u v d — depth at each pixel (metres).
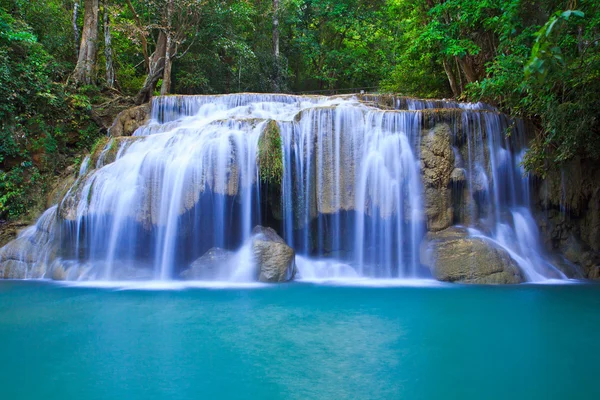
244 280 10.05
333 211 11.27
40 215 13.19
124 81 25.53
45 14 21.50
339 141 11.34
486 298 8.12
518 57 10.84
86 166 12.66
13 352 4.95
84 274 10.29
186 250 10.69
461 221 11.56
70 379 4.16
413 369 4.44
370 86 34.78
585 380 4.15
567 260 11.89
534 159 11.38
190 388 3.96
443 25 17.77
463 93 16.95
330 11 32.56
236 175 10.73
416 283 9.92
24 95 15.40
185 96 16.41
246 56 24.86
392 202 11.18
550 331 5.91
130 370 4.40
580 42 9.56
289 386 4.00
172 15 21.94
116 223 10.62
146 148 11.75
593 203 12.30
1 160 14.04
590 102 9.84
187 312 6.88
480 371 4.37
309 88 36.06
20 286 9.38
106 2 22.25
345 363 4.61
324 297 8.18
